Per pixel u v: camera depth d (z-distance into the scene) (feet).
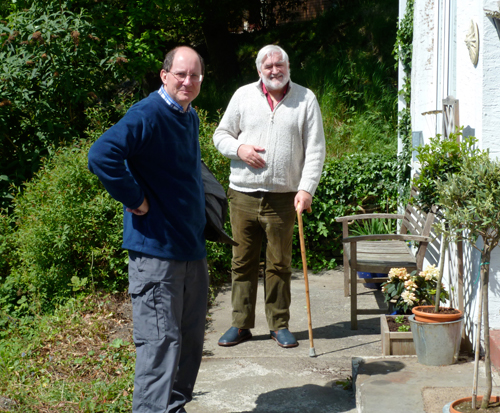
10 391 10.79
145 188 8.77
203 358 12.94
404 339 12.07
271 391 11.14
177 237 8.80
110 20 29.66
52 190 18.21
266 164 12.75
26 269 18.11
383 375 10.83
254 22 45.29
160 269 8.71
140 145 8.45
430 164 12.16
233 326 13.89
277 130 12.67
